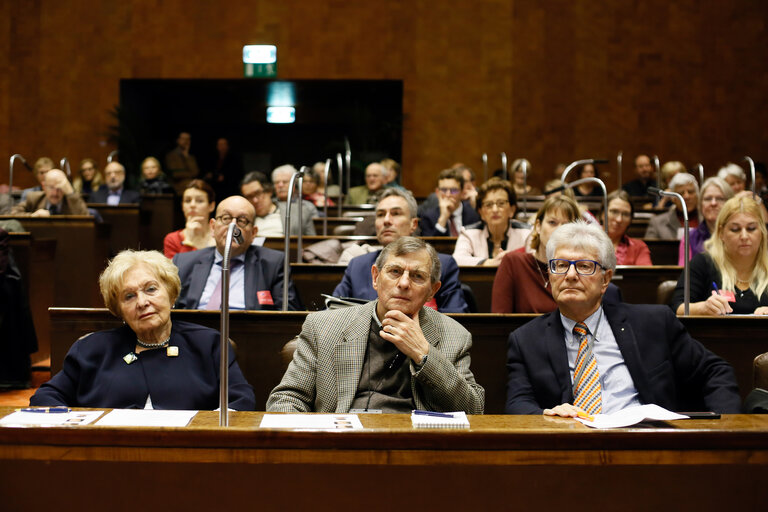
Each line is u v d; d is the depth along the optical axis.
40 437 1.79
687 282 3.64
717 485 1.81
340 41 12.38
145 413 2.04
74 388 2.77
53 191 7.48
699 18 12.37
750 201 3.91
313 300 4.68
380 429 1.79
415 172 12.37
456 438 1.78
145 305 2.74
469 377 2.70
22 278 5.79
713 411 2.64
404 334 2.51
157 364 2.78
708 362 2.82
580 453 1.79
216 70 12.38
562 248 2.83
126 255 2.82
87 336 2.85
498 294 4.00
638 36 12.30
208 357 2.83
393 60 12.37
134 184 12.05
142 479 1.80
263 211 6.64
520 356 2.89
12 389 5.30
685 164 12.30
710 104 12.38
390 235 4.34
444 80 12.35
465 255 5.24
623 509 1.80
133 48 12.43
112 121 12.45
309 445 1.78
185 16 12.39
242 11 12.38
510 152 12.24
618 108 12.27
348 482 1.79
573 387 2.80
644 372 2.77
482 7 12.31
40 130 12.52
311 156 14.17
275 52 12.37
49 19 12.52
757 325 3.34
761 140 12.38
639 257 5.53
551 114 12.24
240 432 1.78
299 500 1.79
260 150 14.20
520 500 1.80
